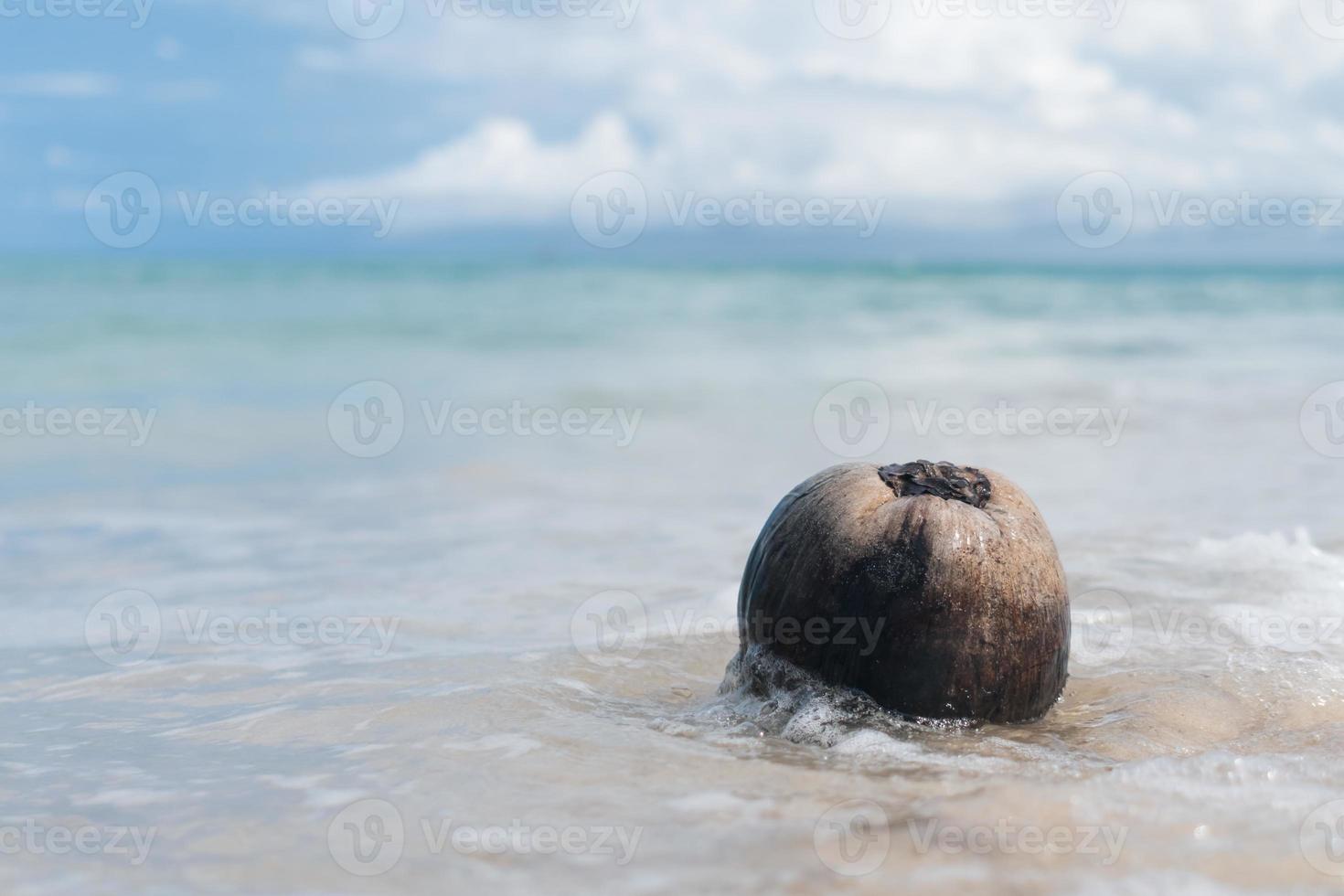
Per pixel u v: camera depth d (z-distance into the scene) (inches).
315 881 50.7
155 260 581.9
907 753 56.9
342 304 316.2
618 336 248.8
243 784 55.9
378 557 81.3
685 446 124.1
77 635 69.6
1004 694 58.4
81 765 57.4
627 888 50.1
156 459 115.4
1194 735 58.9
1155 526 84.5
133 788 55.7
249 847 52.4
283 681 64.3
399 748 58.1
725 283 450.3
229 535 85.7
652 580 77.0
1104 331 265.1
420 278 447.5
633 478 106.6
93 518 89.9
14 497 97.2
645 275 502.6
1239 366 191.9
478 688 63.2
